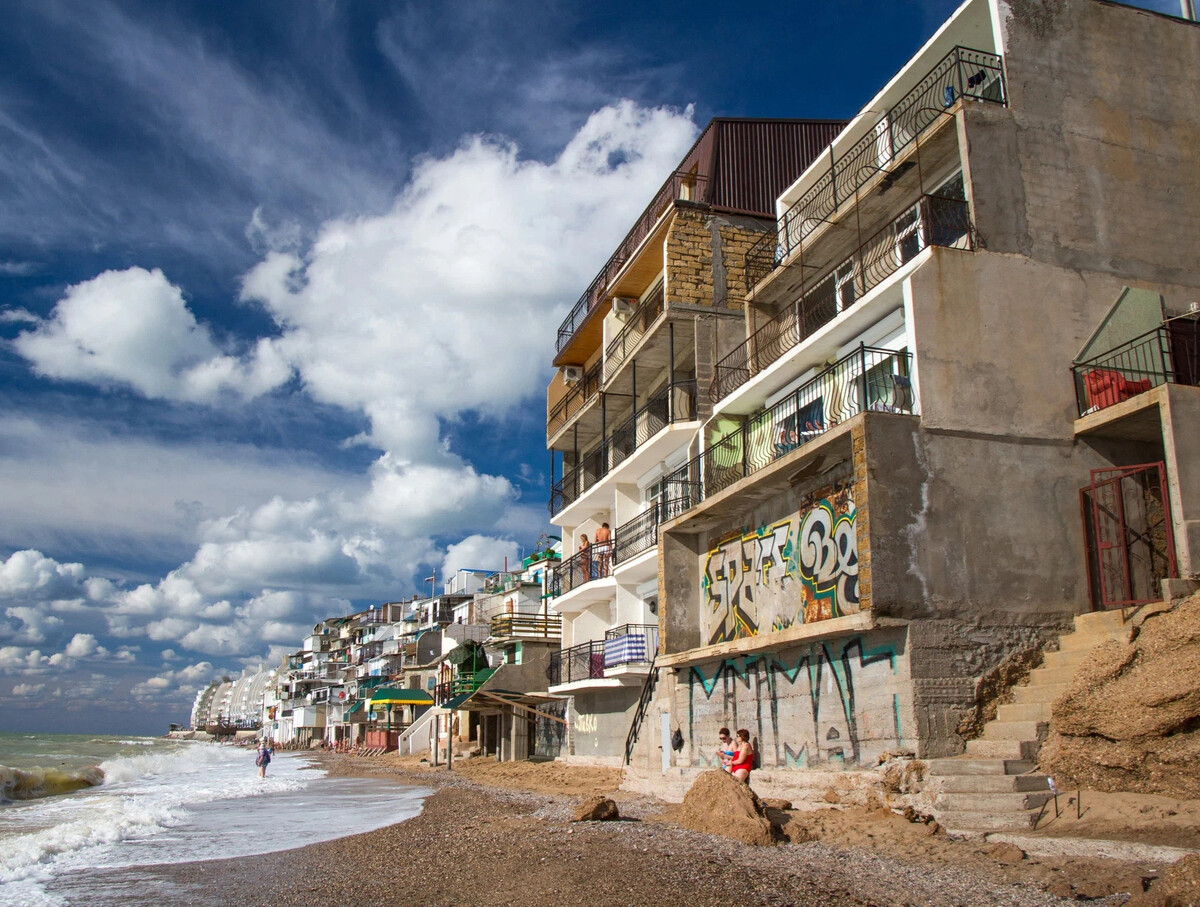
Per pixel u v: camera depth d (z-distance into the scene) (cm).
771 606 1791
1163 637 1161
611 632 2994
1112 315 1599
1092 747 1145
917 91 2030
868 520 1342
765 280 2339
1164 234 1686
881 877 930
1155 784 1080
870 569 1323
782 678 1653
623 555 3002
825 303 2250
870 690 1386
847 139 2208
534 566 5475
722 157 2916
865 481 1359
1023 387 1501
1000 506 1426
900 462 1383
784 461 1609
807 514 1677
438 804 2411
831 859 1050
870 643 1398
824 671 1517
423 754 5812
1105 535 1474
